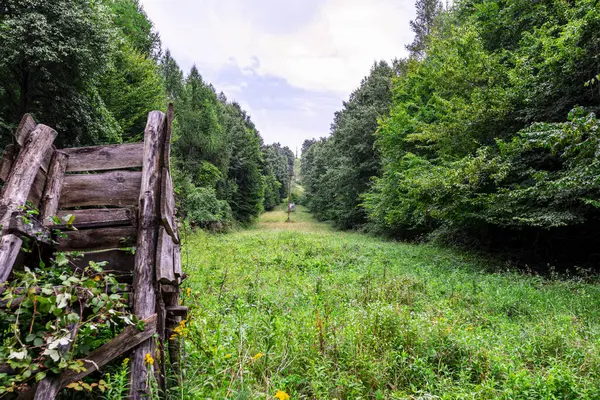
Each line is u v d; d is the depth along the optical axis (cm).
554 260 1197
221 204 3059
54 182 309
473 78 1262
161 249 283
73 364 199
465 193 1092
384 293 668
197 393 258
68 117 1218
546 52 971
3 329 212
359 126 3231
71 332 206
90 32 1222
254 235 2394
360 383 325
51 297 201
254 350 347
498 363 370
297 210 6912
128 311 265
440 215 1214
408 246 1680
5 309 211
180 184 2698
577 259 1189
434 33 2334
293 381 329
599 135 661
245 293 674
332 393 317
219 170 3762
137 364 248
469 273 985
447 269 1034
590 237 1123
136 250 279
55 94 1184
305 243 1688
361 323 448
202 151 3600
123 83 2197
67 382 208
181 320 326
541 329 479
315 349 376
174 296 336
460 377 341
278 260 1165
